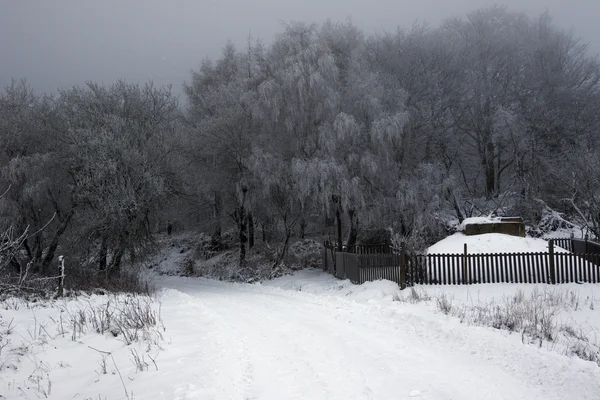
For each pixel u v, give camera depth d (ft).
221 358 25.66
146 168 81.35
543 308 41.88
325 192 89.20
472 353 26.07
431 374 22.56
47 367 26.20
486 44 126.93
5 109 83.30
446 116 118.83
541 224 102.27
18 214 78.84
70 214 84.28
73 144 80.12
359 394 19.81
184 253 135.44
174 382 21.61
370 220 93.30
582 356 27.78
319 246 113.09
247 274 100.99
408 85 109.09
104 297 52.34
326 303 49.08
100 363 26.21
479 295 52.06
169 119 90.94
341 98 95.45
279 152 98.48
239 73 111.14
